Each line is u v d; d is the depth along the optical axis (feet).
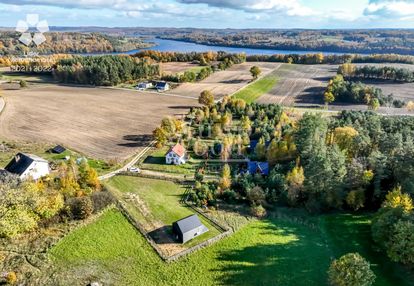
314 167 189.16
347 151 226.58
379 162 190.39
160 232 165.17
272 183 204.23
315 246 161.68
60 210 164.76
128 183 209.77
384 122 281.54
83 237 155.63
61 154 245.04
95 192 183.32
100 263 142.61
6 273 132.16
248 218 182.80
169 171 229.25
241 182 208.03
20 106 362.94
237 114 341.00
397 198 163.84
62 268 137.69
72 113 347.36
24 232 153.69
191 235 160.56
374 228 157.89
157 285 134.41
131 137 287.28
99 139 280.31
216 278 139.44
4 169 206.80
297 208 193.67
